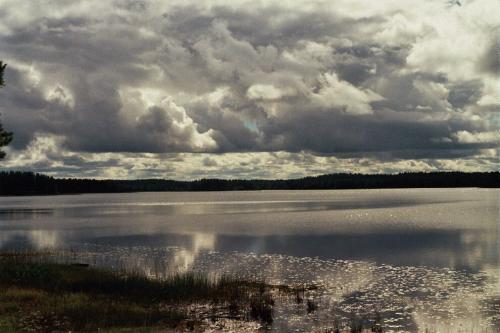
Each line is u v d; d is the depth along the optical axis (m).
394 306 28.12
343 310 27.19
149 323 23.62
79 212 145.38
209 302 27.91
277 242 61.91
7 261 38.84
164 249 55.16
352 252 51.75
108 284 30.50
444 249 53.84
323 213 126.75
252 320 24.92
